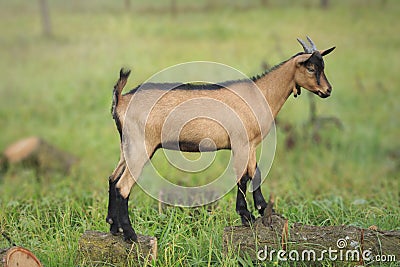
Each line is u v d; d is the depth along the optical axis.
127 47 28.88
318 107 21.14
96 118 21.72
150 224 9.57
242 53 26.59
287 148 17.61
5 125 21.28
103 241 7.63
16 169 15.45
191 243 8.30
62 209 10.59
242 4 35.75
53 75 25.84
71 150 18.36
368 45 27.81
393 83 23.81
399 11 32.47
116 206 7.60
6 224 9.59
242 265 7.54
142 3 37.03
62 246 8.23
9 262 6.93
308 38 7.75
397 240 7.70
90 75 25.59
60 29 32.38
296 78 7.46
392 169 16.44
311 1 35.59
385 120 20.83
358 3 34.19
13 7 36.03
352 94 22.81
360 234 7.72
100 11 35.72
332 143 18.47
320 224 9.72
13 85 24.69
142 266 7.46
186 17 33.69
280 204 11.07
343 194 12.92
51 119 21.91
